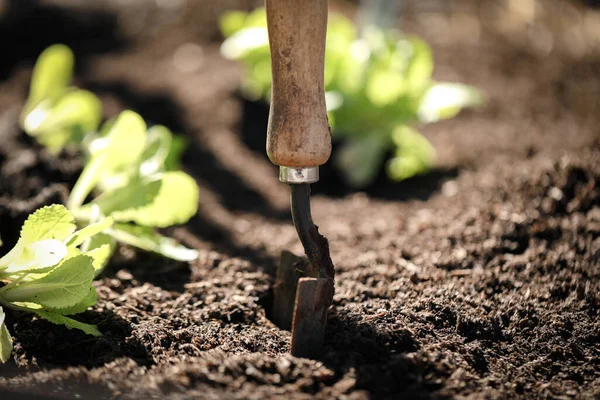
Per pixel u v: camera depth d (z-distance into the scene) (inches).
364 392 23.2
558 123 46.8
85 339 25.4
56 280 25.3
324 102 24.7
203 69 59.3
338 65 44.3
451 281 28.9
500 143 44.2
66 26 69.7
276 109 24.5
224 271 30.5
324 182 43.9
